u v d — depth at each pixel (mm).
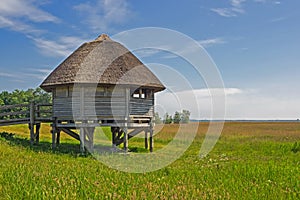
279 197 10250
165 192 10602
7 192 10312
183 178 13367
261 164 17406
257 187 11625
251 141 35031
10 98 97438
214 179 13219
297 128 63656
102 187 11188
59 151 22531
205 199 9797
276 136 43125
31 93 101188
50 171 13984
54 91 23859
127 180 12570
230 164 17609
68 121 23750
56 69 24188
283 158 20812
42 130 44281
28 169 14359
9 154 18938
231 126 73438
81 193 10234
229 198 10039
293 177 13500
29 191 10320
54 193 10078
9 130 41312
